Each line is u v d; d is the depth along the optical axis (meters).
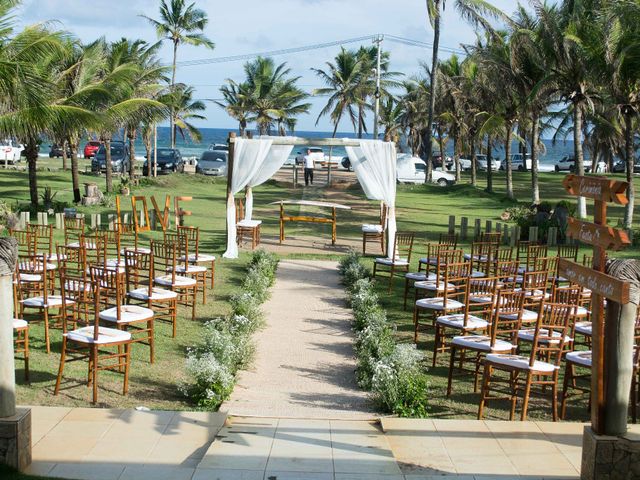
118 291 8.04
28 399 7.11
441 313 10.03
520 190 40.16
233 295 12.06
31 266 10.42
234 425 6.33
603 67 22.42
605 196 4.96
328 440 5.97
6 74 16.25
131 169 33.72
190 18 48.69
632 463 5.00
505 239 19.42
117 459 5.44
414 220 25.69
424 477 5.21
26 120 17.75
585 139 47.44
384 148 16.89
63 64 23.56
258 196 32.66
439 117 44.34
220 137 148.88
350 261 15.26
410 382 7.39
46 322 8.70
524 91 28.95
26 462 5.26
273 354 9.35
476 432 6.23
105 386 7.67
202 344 9.22
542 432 6.26
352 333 10.52
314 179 40.59
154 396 7.46
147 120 30.12
